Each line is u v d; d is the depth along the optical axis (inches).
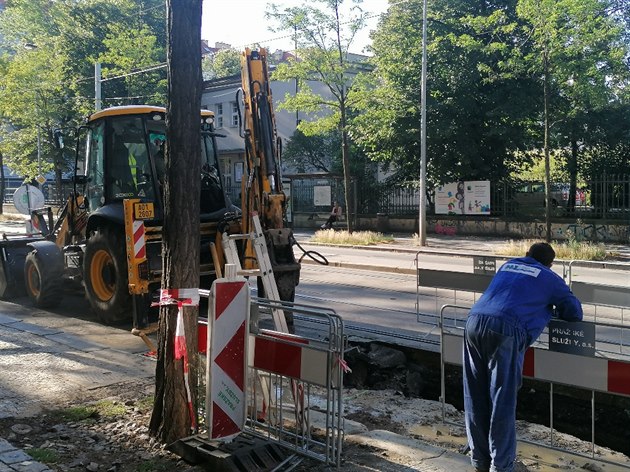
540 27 762.2
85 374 259.0
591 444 206.1
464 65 981.2
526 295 167.0
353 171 1226.6
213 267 379.2
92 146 396.5
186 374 181.8
